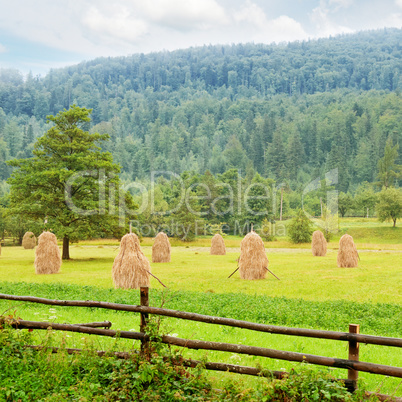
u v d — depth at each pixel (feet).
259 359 25.57
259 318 41.45
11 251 176.76
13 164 139.95
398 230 265.75
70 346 24.93
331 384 16.58
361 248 186.50
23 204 135.85
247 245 81.97
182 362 19.12
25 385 18.67
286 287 69.62
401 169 427.33
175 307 44.96
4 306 43.52
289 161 488.85
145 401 17.39
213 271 94.94
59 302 22.97
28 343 22.40
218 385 19.10
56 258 94.02
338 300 54.19
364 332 36.81
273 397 16.74
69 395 18.17
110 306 21.31
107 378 19.02
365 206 328.08
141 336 19.85
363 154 505.25
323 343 32.60
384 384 22.33
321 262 117.39
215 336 32.48
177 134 641.81
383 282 75.36
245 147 579.07
